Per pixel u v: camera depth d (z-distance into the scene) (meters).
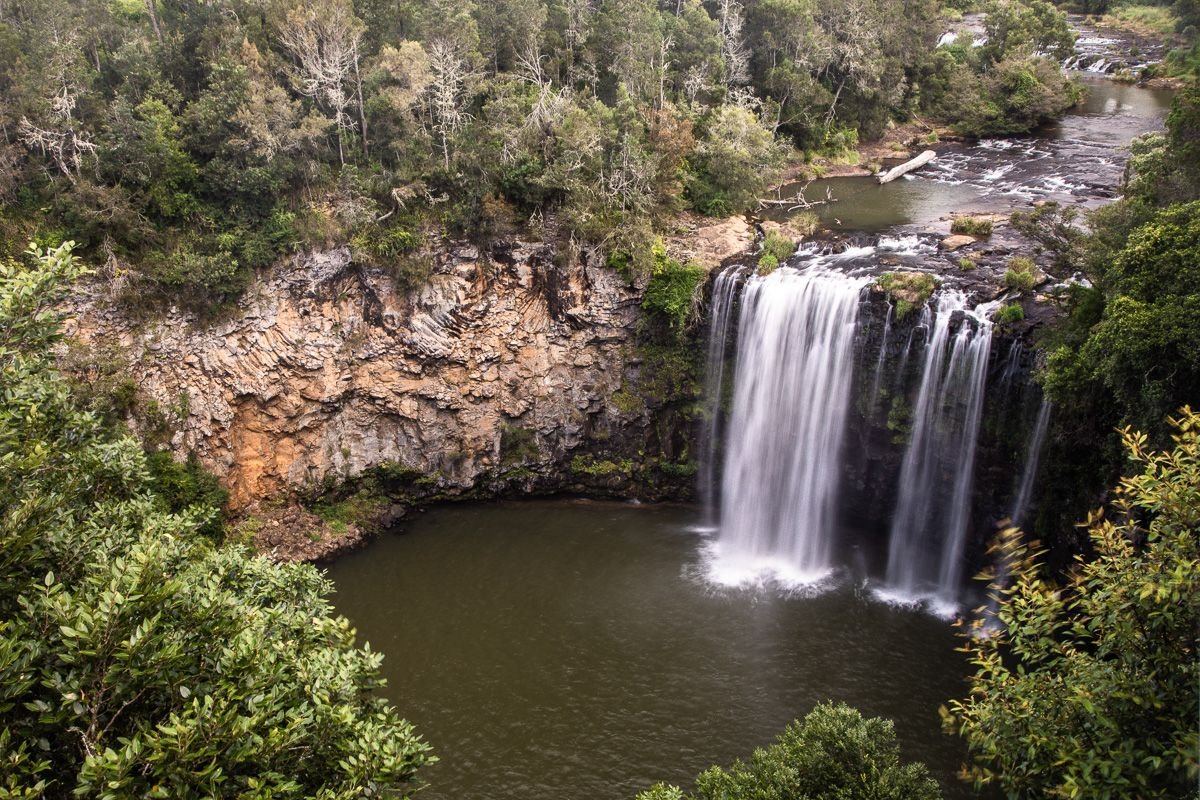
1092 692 15.02
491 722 30.95
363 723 16.11
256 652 15.16
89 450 19.94
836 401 41.25
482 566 40.53
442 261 44.19
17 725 13.64
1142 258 25.23
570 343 44.78
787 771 21.34
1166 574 14.41
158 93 45.09
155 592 14.24
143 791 13.09
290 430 43.47
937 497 39.66
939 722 30.30
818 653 34.25
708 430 45.34
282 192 44.28
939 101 73.88
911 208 53.41
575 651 34.53
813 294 40.75
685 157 52.12
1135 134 65.50
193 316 41.97
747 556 41.44
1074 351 30.94
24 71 42.06
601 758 29.36
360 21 48.12
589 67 55.72
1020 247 43.91
